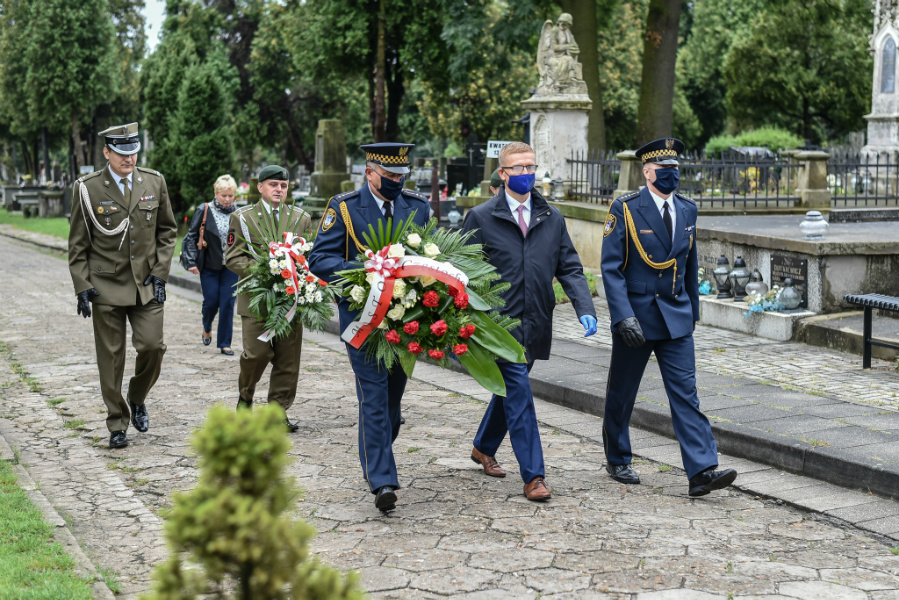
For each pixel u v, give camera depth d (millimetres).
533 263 5320
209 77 27562
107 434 6836
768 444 5898
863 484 5309
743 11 44531
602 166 15703
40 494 5141
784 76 38562
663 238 5301
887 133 22672
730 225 12070
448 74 33250
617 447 5609
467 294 4824
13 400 8086
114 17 49062
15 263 23297
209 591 2146
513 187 5277
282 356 6801
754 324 10211
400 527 4742
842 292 10016
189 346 10938
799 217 13461
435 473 5762
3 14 44281
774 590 3916
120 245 6383
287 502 2146
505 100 41781
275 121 49500
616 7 27172
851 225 12859
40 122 43219
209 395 8172
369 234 5051
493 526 4746
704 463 5160
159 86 28750
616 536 4602
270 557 2037
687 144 47781
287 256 6305
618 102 42156
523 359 4879
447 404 7781
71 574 3867
